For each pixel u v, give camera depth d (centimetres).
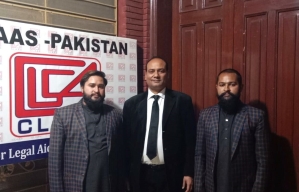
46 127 209
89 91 182
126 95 256
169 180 205
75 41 223
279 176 220
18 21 213
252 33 232
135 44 263
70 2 240
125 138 215
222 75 183
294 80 212
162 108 209
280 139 219
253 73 232
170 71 287
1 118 188
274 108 221
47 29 207
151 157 202
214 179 180
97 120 184
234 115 182
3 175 207
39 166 225
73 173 177
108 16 266
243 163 175
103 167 179
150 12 278
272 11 221
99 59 238
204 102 264
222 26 249
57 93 214
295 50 211
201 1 264
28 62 199
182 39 279
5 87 189
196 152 195
